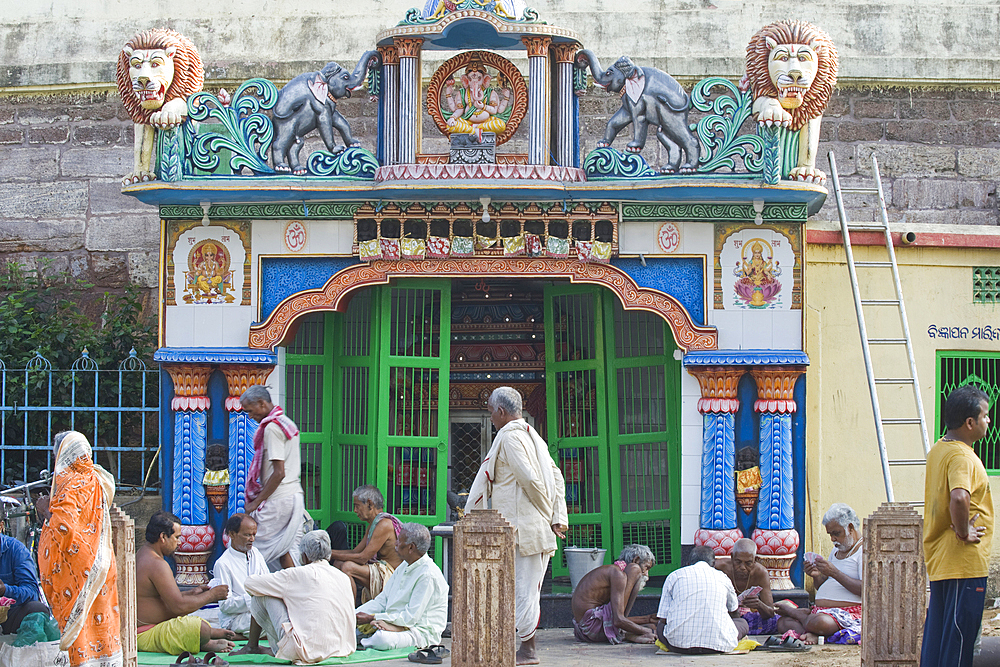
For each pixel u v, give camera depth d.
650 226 9.20
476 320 10.50
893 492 9.48
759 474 9.11
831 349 10.02
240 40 12.16
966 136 12.01
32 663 6.26
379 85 9.22
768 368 9.07
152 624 7.85
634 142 9.01
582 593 8.52
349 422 9.75
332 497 9.80
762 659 7.68
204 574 9.23
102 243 11.93
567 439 10.01
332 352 9.86
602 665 7.48
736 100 8.89
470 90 9.09
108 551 6.32
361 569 8.47
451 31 9.10
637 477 9.79
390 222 9.23
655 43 11.99
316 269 9.29
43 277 11.90
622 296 9.20
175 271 9.34
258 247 9.30
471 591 6.54
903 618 6.66
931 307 10.23
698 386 9.23
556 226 9.21
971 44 12.21
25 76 12.14
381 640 7.84
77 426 10.68
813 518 9.91
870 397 9.79
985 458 10.45
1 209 12.11
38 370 10.34
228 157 9.09
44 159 12.10
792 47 8.66
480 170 8.84
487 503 7.44
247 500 8.71
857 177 11.88
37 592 6.69
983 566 6.05
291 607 7.57
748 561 8.41
